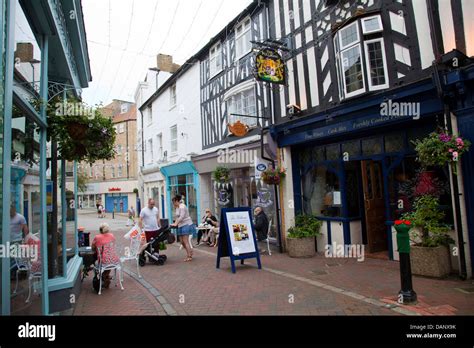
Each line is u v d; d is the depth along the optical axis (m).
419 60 5.78
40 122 3.88
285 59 8.77
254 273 6.54
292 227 8.38
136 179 33.91
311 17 8.01
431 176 5.93
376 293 4.83
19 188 3.25
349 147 7.69
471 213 5.12
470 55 5.11
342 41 6.95
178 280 6.38
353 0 6.92
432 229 5.45
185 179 14.91
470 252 5.17
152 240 8.04
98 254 5.79
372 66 6.43
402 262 4.41
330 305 4.48
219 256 7.20
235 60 10.95
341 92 6.98
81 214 35.50
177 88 15.41
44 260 3.91
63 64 5.58
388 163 6.84
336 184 8.09
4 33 2.67
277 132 8.86
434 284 5.04
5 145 2.61
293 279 5.91
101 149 4.45
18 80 3.27
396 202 6.78
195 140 13.72
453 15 5.29
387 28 6.27
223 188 11.97
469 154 5.11
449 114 5.29
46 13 3.93
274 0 9.17
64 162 5.52
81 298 5.47
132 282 6.48
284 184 8.93
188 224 8.34
